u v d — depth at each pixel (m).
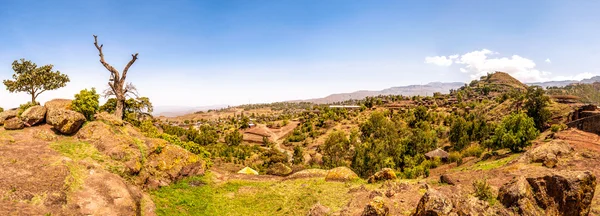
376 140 89.31
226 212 23.23
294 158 86.12
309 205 23.34
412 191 21.14
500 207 14.58
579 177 14.48
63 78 33.75
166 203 22.47
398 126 109.31
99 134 23.75
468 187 21.67
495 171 27.14
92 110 26.19
